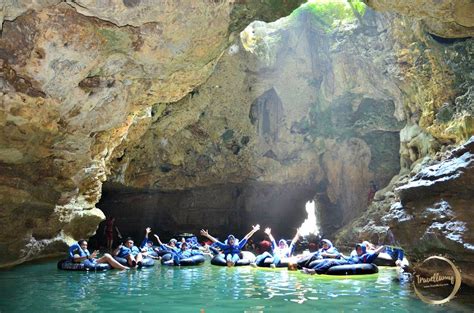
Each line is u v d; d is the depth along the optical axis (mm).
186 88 11477
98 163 12773
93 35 8477
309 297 7113
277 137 20969
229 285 8461
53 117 9312
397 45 15602
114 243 21484
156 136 18547
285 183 21984
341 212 21922
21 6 7438
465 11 9391
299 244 21406
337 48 18359
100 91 9805
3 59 7930
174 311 6109
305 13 19109
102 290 7844
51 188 11500
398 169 19969
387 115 19234
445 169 7445
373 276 9578
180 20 8859
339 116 20266
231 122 20094
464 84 13367
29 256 11812
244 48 18469
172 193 22547
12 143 9203
